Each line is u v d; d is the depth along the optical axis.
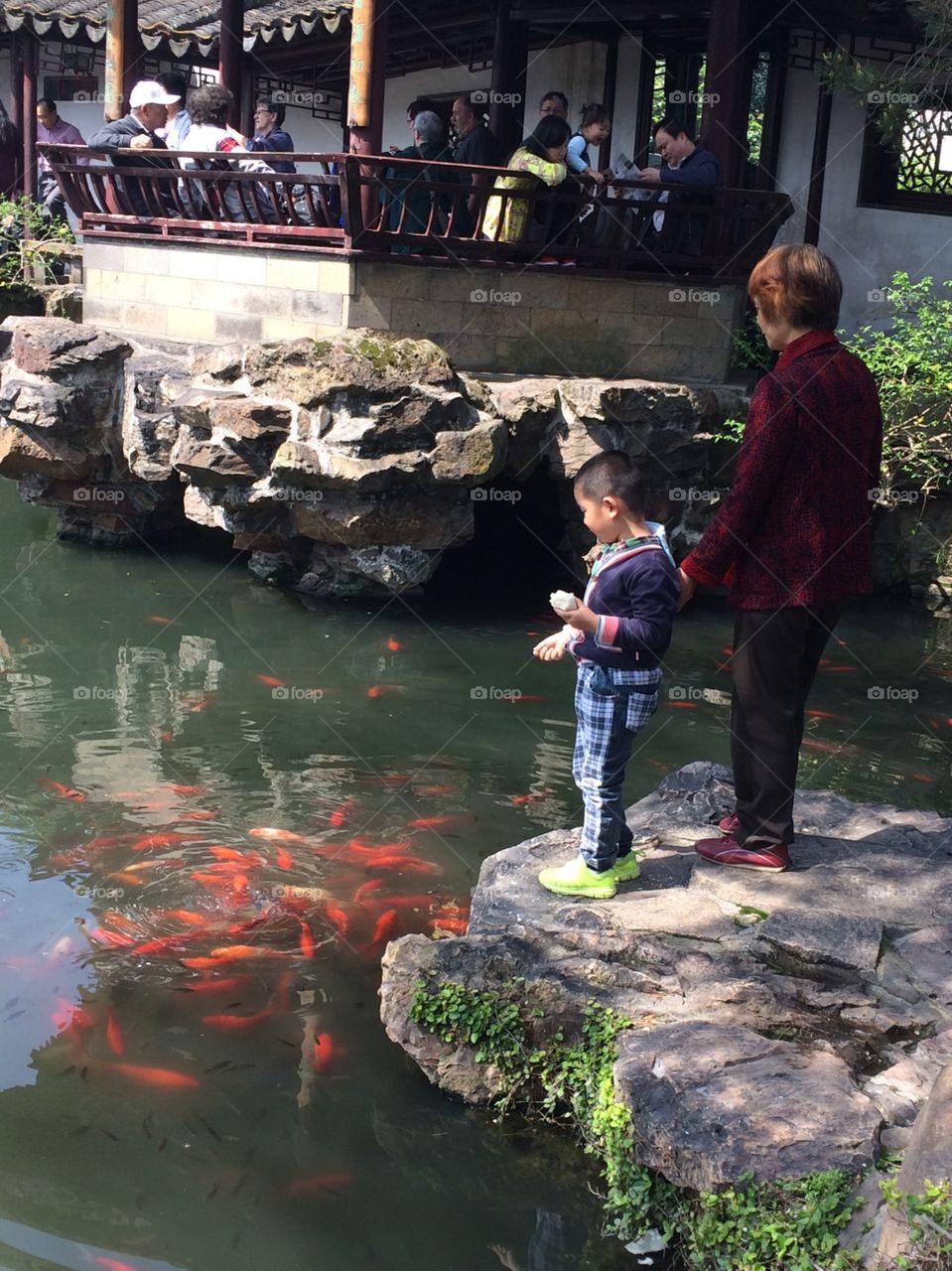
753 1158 3.04
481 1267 3.26
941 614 10.02
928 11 9.56
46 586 9.73
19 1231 3.33
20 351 10.02
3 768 6.44
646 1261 3.27
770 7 11.27
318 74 16.23
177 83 10.99
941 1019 3.61
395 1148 3.70
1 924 4.89
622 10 11.73
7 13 15.13
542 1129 3.79
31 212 15.19
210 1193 3.50
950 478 10.11
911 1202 2.64
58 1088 3.94
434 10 13.22
